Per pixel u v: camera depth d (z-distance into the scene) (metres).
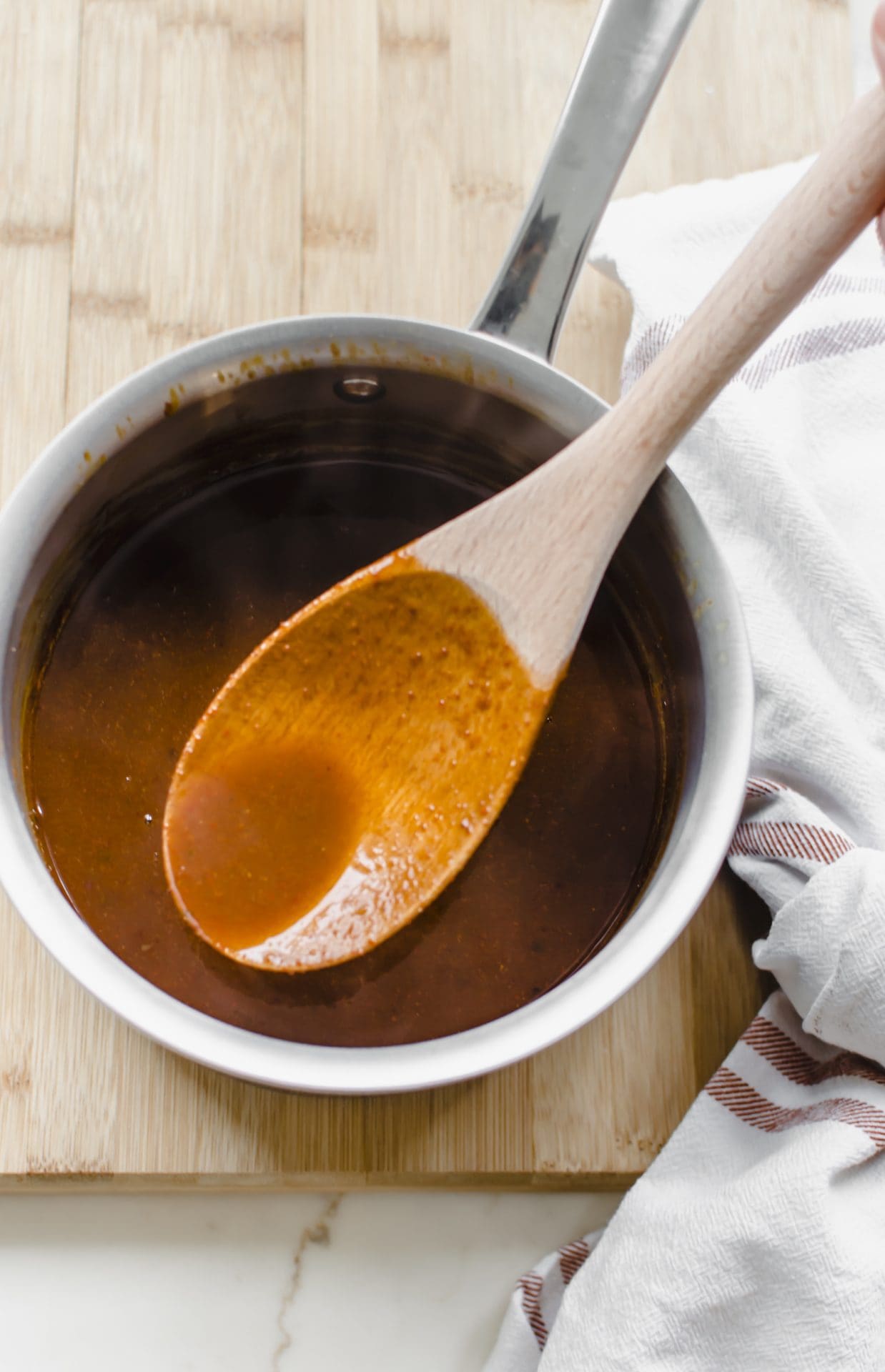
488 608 0.50
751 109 0.59
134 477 0.52
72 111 0.56
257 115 0.57
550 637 0.50
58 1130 0.52
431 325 0.49
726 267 0.56
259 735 0.50
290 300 0.56
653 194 0.57
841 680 0.54
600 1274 0.52
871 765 0.53
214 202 0.57
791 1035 0.53
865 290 0.56
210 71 0.57
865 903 0.51
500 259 0.57
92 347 0.56
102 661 0.52
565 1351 0.51
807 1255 0.50
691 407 0.47
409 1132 0.53
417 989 0.51
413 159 0.57
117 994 0.45
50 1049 0.53
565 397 0.49
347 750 0.51
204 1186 0.53
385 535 0.54
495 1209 0.54
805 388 0.56
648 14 0.48
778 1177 0.51
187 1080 0.53
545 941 0.52
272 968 0.49
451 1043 0.46
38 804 0.51
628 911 0.51
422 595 0.50
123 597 0.53
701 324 0.47
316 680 0.50
